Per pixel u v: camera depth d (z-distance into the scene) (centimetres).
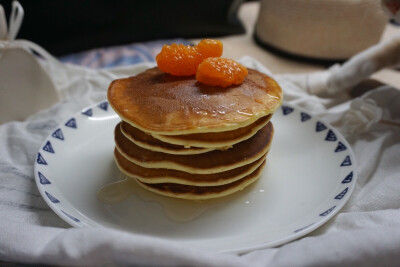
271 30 56
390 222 27
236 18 67
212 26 65
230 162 28
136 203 29
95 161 33
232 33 66
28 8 57
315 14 51
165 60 31
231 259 23
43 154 32
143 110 28
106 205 29
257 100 29
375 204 30
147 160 29
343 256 24
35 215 29
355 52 53
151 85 30
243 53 57
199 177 29
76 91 45
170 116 27
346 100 44
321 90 45
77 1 59
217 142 28
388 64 41
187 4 63
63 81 46
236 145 29
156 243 23
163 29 64
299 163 33
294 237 26
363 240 24
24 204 30
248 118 27
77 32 61
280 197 30
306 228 26
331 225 28
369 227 26
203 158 28
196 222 28
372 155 34
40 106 41
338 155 33
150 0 62
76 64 55
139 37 63
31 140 35
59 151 33
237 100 29
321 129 36
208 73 29
